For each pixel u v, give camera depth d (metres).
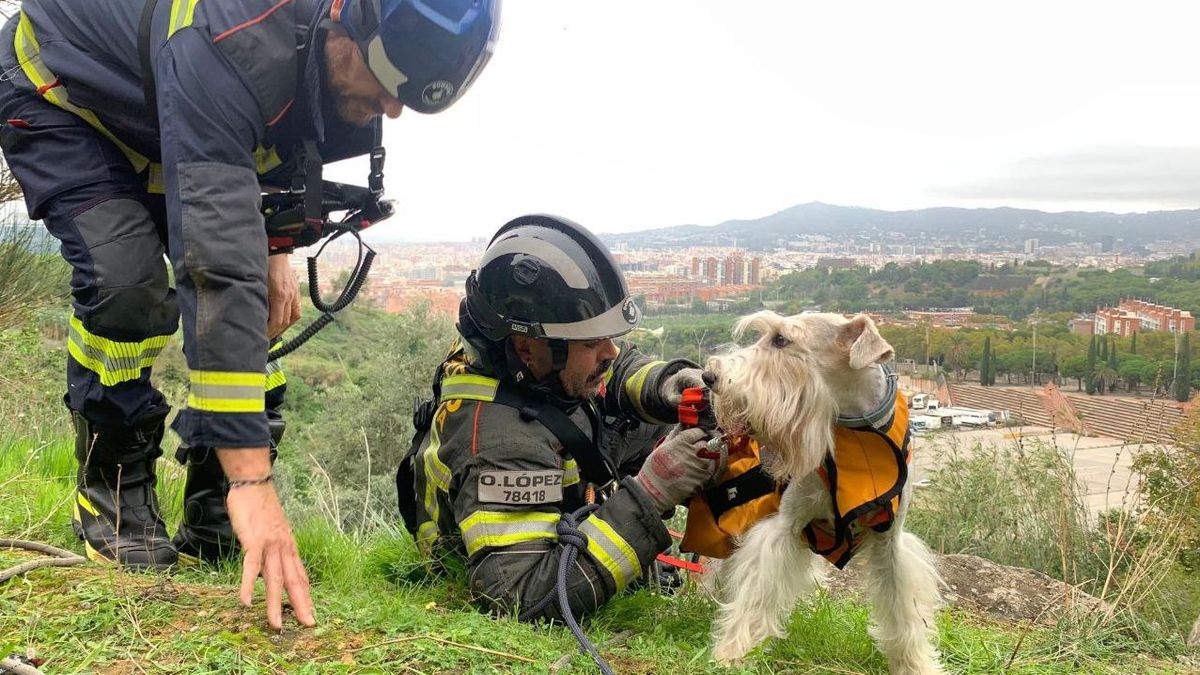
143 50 2.60
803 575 3.40
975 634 3.70
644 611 3.38
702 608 3.57
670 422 3.83
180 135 2.41
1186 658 3.75
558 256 3.20
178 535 3.42
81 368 2.91
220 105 2.43
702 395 3.42
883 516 3.08
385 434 21.73
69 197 2.78
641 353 4.05
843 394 3.20
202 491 3.31
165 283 2.88
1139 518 5.75
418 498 3.66
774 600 3.14
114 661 2.20
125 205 2.81
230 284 2.39
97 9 2.71
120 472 3.11
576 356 3.29
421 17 2.54
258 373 2.43
